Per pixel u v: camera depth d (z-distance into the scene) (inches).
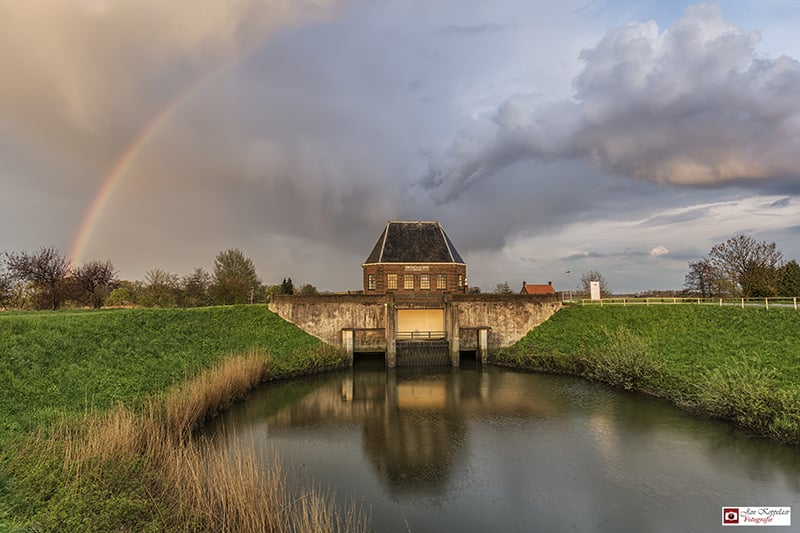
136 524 386.0
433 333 1688.0
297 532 454.6
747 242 2251.5
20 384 695.7
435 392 1162.0
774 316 1221.7
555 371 1385.3
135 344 1051.9
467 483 618.8
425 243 1982.0
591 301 1911.9
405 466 677.9
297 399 1087.0
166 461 517.7
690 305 1509.6
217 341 1337.4
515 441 781.9
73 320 1027.3
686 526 502.9
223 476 447.2
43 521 361.7
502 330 1665.8
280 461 692.1
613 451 723.4
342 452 736.3
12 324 868.0
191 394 832.9
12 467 442.3
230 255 3398.1
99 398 754.8
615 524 510.6
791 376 895.7
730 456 684.1
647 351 1164.5
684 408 923.4
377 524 509.7
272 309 1617.9
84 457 457.4
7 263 1913.1
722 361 1050.1
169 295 2315.5
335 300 1628.9
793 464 649.0
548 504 558.3
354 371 1455.5
